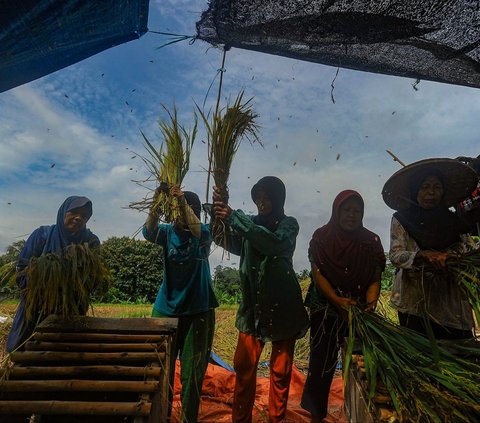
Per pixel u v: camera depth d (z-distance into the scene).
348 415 3.35
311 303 3.27
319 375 3.07
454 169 3.11
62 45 3.01
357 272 3.10
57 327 2.74
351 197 3.12
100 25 2.89
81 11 2.71
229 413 3.81
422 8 2.85
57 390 2.26
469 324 3.05
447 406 2.17
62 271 2.82
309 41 3.17
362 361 2.82
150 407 2.15
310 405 3.06
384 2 2.79
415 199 3.11
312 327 3.23
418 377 2.36
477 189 3.31
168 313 3.31
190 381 3.24
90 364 2.51
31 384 2.26
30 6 2.59
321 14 2.87
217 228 3.15
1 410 2.11
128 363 2.64
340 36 3.10
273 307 3.18
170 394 3.19
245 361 3.25
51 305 2.82
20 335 3.02
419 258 2.84
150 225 3.17
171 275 3.33
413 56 3.37
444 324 2.97
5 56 2.96
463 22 2.97
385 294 6.78
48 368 2.37
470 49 3.24
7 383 2.25
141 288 16.59
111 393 2.70
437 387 2.37
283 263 3.24
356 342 2.99
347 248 3.12
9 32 2.76
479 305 2.65
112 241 16.09
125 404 2.16
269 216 3.33
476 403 2.20
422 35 3.11
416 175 3.10
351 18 2.93
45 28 2.79
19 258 3.03
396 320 5.92
